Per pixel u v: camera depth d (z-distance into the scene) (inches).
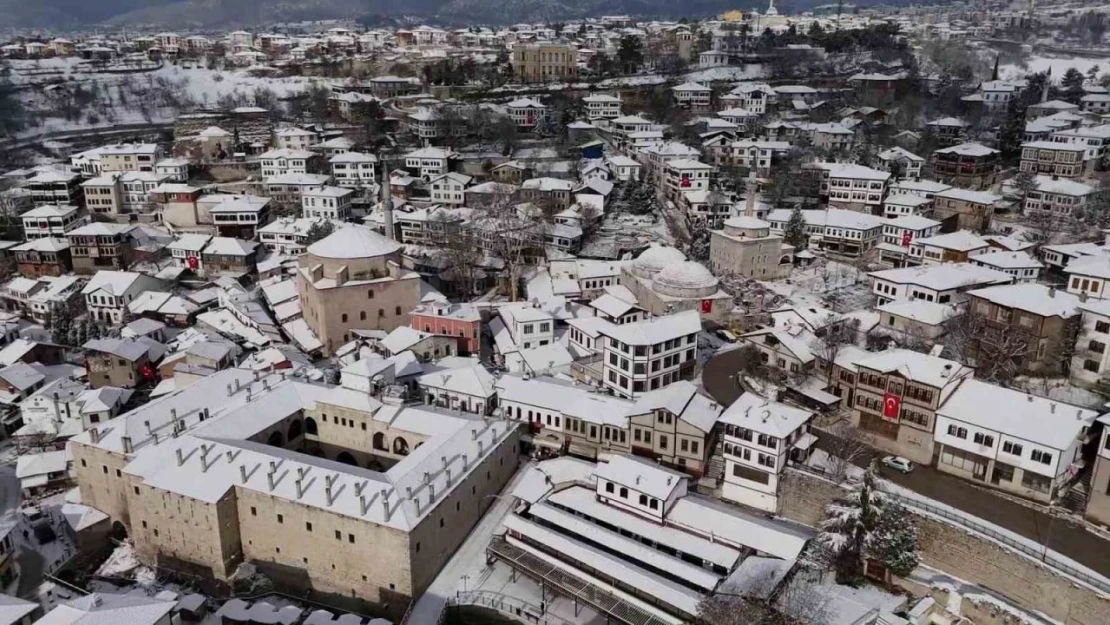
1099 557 2815.0
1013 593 2827.3
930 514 3058.6
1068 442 3078.2
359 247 5398.6
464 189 7618.1
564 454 4015.8
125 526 3806.6
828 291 5575.8
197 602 3198.8
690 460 3644.2
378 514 3147.1
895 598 2935.5
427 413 3941.9
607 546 3245.6
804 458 3491.6
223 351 4928.6
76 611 2628.0
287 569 3400.6
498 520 3644.2
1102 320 3725.4
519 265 6314.0
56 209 7564.0
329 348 5290.4
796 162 7652.6
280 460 3472.0
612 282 5890.8
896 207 6614.2
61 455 4254.4
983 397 3393.2
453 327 4950.8
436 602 3161.9
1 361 5349.4
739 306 5310.0
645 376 4138.8
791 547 3065.9
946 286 4662.9
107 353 5019.7
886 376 3570.4
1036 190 6515.8
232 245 6860.2
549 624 3053.6
